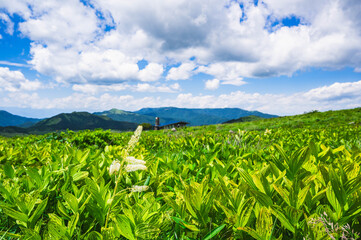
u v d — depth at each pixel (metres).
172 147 4.93
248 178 1.58
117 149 3.63
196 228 1.30
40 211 1.49
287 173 1.79
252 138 5.30
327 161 2.40
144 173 2.25
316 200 1.35
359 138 4.99
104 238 1.29
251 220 1.35
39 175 1.93
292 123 22.97
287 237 1.34
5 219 1.73
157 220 1.40
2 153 3.23
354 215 1.22
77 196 1.68
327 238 1.11
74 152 2.79
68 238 1.30
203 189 1.46
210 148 3.68
